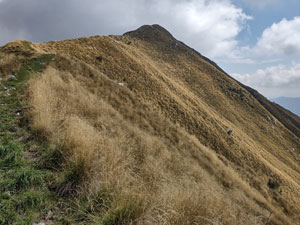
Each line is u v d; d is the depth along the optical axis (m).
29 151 3.73
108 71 36.75
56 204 2.62
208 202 3.36
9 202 2.36
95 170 3.30
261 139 65.06
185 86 70.50
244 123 68.50
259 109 84.00
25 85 7.84
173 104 37.72
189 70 86.62
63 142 3.80
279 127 80.94
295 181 46.97
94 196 2.76
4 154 3.34
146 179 4.03
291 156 66.19
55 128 4.68
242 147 39.75
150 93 36.84
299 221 20.64
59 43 37.69
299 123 121.69
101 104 11.38
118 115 11.67
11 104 5.99
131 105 18.31
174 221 2.50
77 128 4.49
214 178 11.80
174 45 110.44
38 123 4.48
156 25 145.50
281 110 127.56
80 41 42.56
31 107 5.71
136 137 8.87
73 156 3.48
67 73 14.71
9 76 9.39
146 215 2.49
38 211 2.42
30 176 2.85
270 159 50.69
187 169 8.73
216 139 35.78
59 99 7.14
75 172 3.10
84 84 15.16
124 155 4.51
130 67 42.53
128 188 2.96
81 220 2.47
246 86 133.62
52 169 3.37
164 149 9.77
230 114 68.81
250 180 24.94
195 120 37.22
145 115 18.08
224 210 3.35
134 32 119.62
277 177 35.94
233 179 15.76
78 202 2.68
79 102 8.84
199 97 69.12
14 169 2.99
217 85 85.38
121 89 20.11
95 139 4.27
